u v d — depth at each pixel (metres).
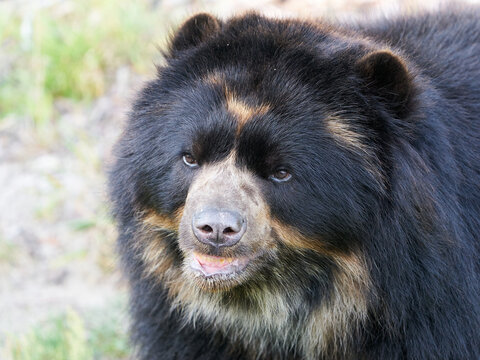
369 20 14.02
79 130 20.81
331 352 11.49
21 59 22.91
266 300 11.30
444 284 10.57
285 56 10.84
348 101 10.62
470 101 11.77
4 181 20.06
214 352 12.19
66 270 18.06
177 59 11.48
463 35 13.05
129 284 12.34
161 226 11.27
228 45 11.11
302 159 10.40
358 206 10.54
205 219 9.83
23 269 18.19
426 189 10.28
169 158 10.87
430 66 11.95
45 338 15.10
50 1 24.33
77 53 22.11
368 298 10.84
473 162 11.21
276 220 10.58
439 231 10.41
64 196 19.42
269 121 10.34
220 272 10.29
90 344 15.39
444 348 10.84
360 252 10.73
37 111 21.17
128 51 22.16
